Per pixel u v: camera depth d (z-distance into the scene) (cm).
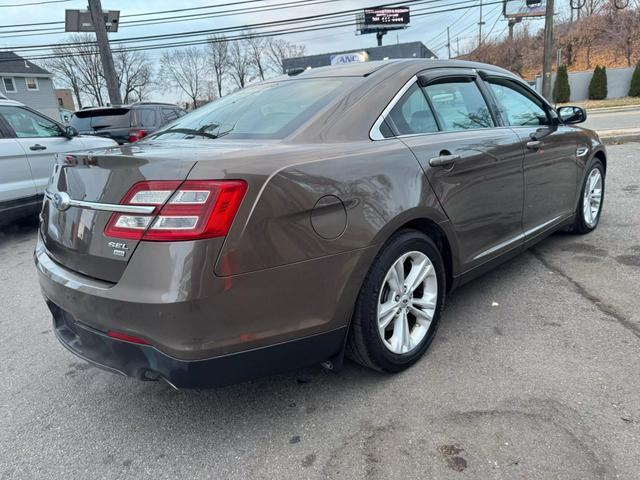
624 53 3384
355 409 239
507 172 325
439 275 279
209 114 307
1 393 278
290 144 228
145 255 190
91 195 211
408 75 287
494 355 276
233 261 190
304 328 213
